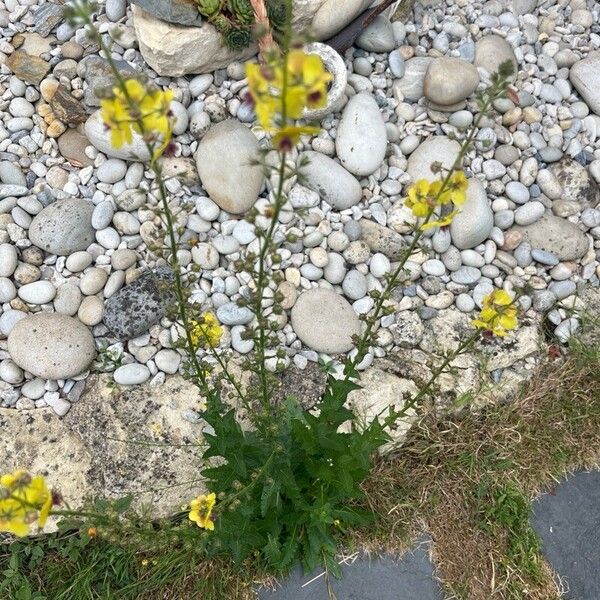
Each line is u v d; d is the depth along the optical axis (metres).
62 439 0.71
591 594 0.68
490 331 0.52
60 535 0.68
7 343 0.73
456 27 0.92
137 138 0.76
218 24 0.78
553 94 0.91
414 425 0.73
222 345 0.74
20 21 0.86
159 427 0.70
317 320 0.75
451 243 0.81
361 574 0.67
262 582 0.67
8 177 0.79
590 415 0.76
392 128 0.85
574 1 0.98
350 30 0.85
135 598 0.66
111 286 0.75
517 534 0.69
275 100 0.33
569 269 0.82
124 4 0.85
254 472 0.56
